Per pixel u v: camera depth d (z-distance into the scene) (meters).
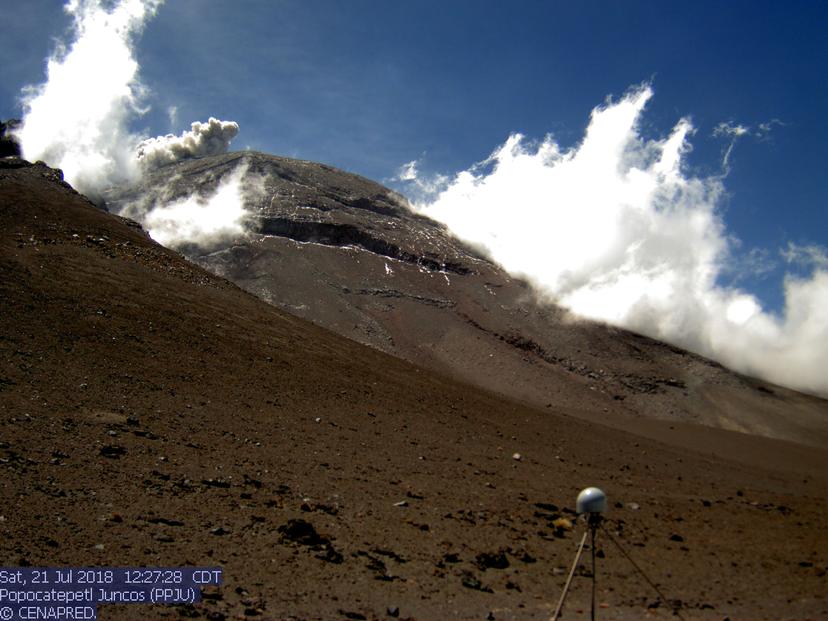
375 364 43.91
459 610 13.94
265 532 16.11
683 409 86.25
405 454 27.23
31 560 12.45
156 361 28.92
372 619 12.77
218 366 31.20
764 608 17.45
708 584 18.77
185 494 17.38
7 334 26.03
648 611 15.68
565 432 41.97
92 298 33.31
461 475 26.11
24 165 55.16
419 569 15.92
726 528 25.89
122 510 15.43
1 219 41.81
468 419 37.53
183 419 23.78
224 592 12.80
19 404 20.48
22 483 15.37
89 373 25.22
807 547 24.38
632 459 38.56
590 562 18.89
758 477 42.47
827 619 17.20
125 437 20.34
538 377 84.12
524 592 15.77
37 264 35.38
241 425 25.08
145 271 41.91
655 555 20.75
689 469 39.59
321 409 30.39
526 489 26.22
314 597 13.32
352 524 18.05
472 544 18.42
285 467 21.78
